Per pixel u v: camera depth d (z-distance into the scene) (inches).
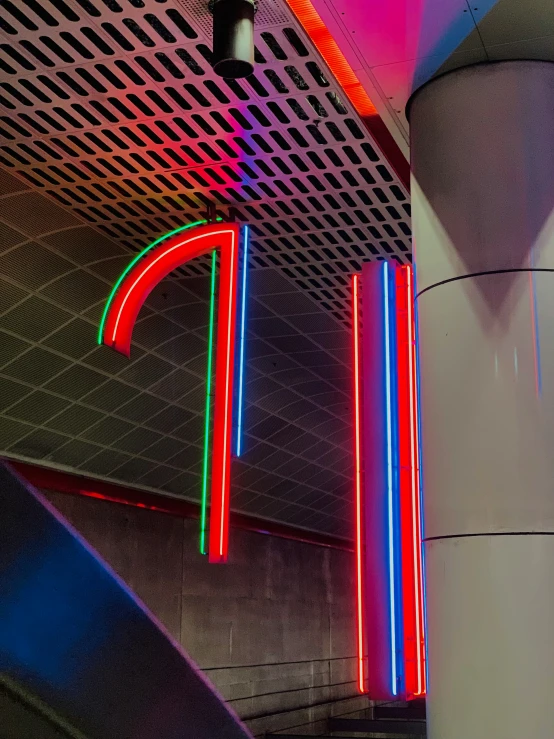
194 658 501.4
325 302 359.6
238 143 224.8
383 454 183.5
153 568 476.4
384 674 169.3
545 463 146.3
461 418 151.5
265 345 421.1
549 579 142.2
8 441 384.8
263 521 598.2
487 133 162.7
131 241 294.4
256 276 332.2
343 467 604.1
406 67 169.8
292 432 526.6
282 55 182.7
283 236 286.8
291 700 605.3
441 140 167.5
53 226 289.0
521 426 147.3
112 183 252.5
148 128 218.7
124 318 237.5
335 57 177.9
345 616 714.2
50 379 366.6
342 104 201.3
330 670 671.8
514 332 151.3
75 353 360.5
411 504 183.5
